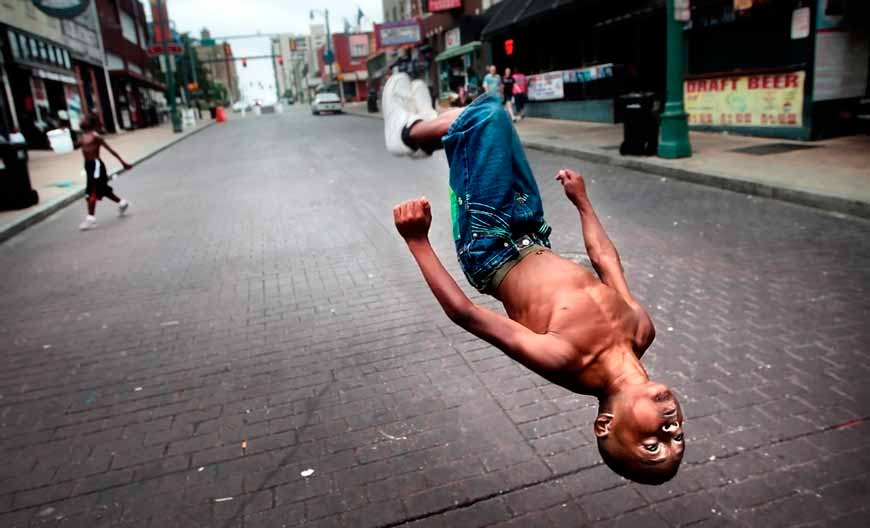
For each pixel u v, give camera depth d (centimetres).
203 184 1483
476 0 3117
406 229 209
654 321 502
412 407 404
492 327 198
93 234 998
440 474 335
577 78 2080
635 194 984
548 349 191
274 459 359
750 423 357
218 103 9025
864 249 634
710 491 306
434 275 204
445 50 3531
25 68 2367
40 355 526
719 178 970
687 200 911
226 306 617
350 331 533
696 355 440
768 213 802
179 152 2456
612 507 301
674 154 1166
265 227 959
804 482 307
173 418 411
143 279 727
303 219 998
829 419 355
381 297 610
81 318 609
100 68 3631
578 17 2050
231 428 394
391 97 311
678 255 660
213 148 2541
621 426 173
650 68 1788
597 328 194
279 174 1565
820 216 768
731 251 660
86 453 377
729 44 1391
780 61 1271
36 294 697
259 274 716
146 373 480
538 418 380
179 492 335
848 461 320
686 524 287
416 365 462
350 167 1592
